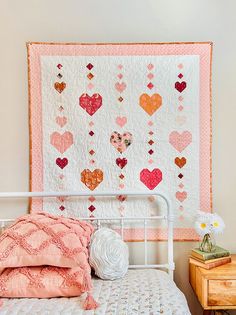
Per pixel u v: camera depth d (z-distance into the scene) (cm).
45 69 217
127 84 219
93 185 219
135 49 219
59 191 218
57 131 219
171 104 220
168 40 221
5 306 152
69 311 145
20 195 211
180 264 221
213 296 180
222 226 200
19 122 221
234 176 223
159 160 220
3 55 221
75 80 218
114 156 219
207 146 221
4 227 218
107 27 221
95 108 219
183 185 220
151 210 220
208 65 220
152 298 156
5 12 221
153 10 222
